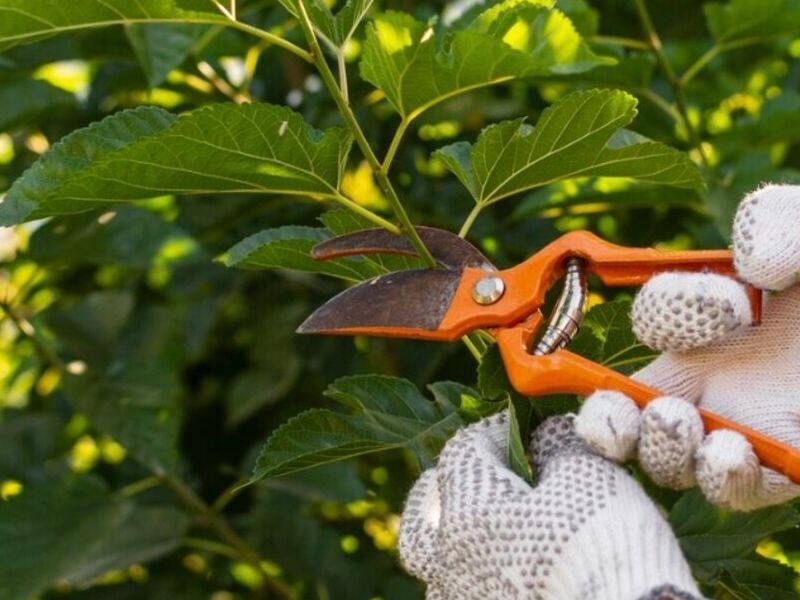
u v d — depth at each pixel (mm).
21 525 1377
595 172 958
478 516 811
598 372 817
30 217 920
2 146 1729
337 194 951
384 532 1588
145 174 914
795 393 820
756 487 796
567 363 822
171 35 1292
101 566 1381
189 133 897
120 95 1517
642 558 788
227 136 906
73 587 1521
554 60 1012
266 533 1434
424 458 984
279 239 1019
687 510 994
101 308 1476
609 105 914
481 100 1500
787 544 1310
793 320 824
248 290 1609
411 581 1433
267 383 1516
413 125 1515
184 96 1492
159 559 1562
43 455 1548
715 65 1600
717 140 1409
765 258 802
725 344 826
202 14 958
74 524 1384
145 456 1419
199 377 1664
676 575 786
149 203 1515
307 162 933
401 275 875
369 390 1005
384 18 954
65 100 1438
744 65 1601
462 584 815
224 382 1664
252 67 1473
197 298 1542
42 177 953
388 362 1480
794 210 807
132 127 959
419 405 1006
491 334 863
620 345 976
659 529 799
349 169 1505
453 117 1493
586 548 792
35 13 958
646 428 798
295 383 1603
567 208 1317
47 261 1416
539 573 797
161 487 1531
